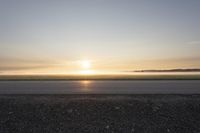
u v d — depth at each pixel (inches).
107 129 337.1
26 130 339.6
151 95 459.2
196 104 388.2
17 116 373.1
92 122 354.9
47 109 390.0
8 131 338.6
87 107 392.8
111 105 396.5
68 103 406.3
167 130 332.5
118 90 542.9
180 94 466.0
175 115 365.4
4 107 398.0
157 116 365.4
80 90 550.0
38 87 618.8
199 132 326.0
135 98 430.6
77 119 363.3
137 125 344.8
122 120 357.7
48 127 345.1
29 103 411.2
